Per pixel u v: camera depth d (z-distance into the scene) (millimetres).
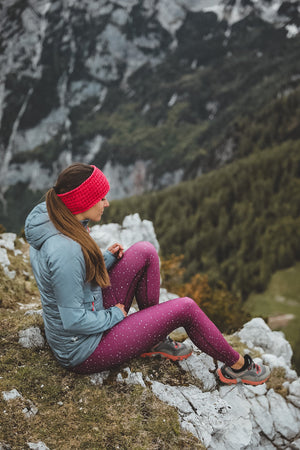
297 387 3137
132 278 2406
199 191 111062
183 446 2076
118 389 2334
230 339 3883
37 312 2867
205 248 96438
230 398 2693
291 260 80375
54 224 1910
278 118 139500
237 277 80312
